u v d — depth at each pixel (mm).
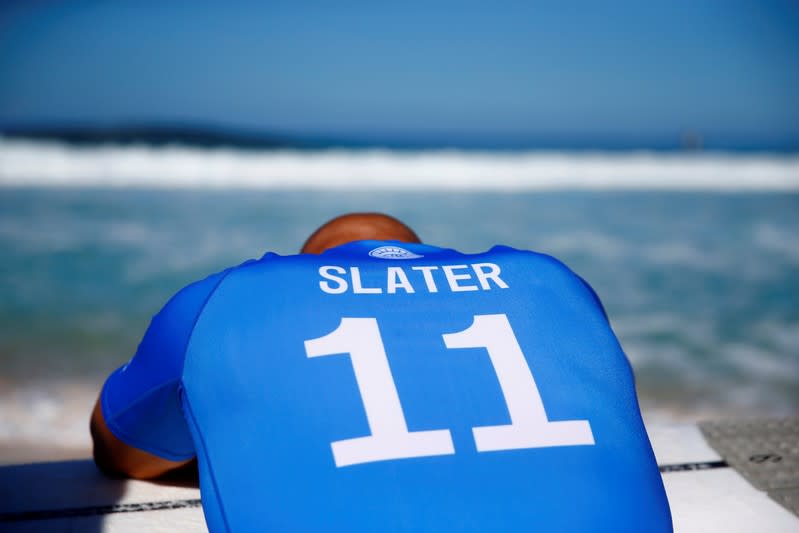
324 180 16547
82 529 1418
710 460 1757
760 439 1864
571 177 18328
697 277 7785
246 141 38594
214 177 16250
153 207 11883
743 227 11227
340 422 1014
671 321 6230
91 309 6207
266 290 1123
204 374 1087
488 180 17453
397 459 996
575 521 983
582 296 1201
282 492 983
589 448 1044
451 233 9906
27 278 7172
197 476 1640
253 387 1048
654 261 8547
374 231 1494
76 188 14180
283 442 1009
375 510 963
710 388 4797
